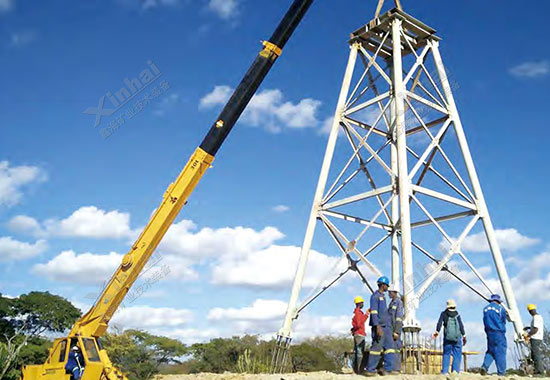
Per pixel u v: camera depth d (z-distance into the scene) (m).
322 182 21.78
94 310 15.16
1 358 20.50
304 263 20.91
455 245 19.77
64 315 47.12
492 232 20.61
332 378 15.65
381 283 16.41
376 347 15.88
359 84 22.56
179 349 53.53
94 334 15.09
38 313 45.50
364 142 21.56
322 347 56.06
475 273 19.52
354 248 20.62
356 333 17.11
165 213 15.45
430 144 21.11
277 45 16.59
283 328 20.28
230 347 49.34
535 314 17.98
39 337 44.50
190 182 15.62
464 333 16.80
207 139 15.83
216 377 20.23
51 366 14.97
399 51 21.45
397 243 22.86
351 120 22.67
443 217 22.06
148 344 52.81
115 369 15.20
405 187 19.23
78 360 14.72
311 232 21.27
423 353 17.77
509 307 19.64
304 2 16.83
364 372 16.73
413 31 22.97
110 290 15.17
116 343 50.47
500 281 20.11
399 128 20.08
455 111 22.33
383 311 16.11
